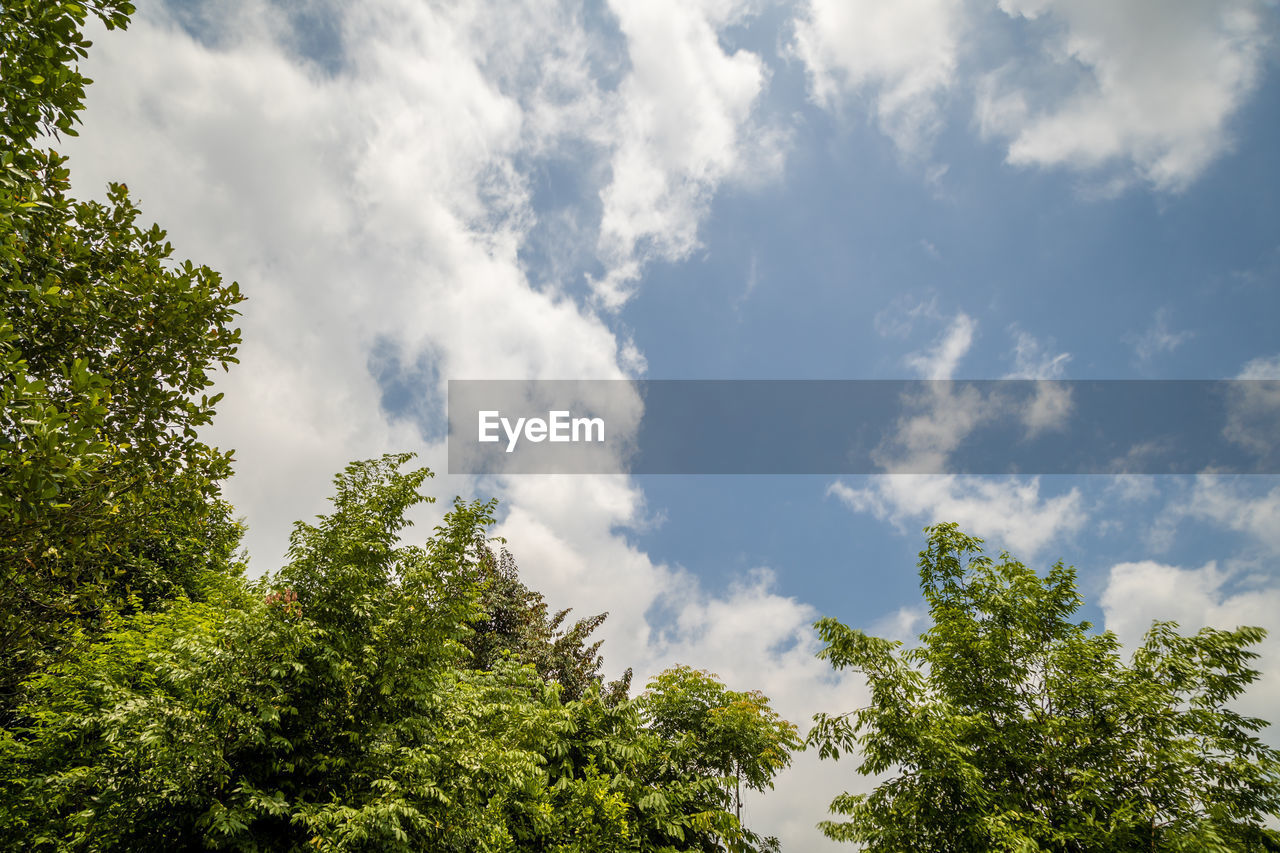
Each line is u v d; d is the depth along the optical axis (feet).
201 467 28.73
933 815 31.45
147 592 45.37
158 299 27.48
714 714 52.24
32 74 20.40
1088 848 28.96
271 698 26.12
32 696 30.68
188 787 23.45
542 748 41.60
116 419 26.04
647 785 46.16
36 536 22.31
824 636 36.17
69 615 31.27
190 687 25.88
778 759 50.03
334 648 28.63
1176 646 33.45
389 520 32.14
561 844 38.83
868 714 34.22
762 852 47.60
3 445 17.95
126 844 23.47
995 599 36.73
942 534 40.27
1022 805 31.30
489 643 63.62
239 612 28.09
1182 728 30.76
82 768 24.48
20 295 24.08
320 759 26.84
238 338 29.09
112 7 21.83
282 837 25.79
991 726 33.73
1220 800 28.73
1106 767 30.96
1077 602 37.04
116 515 26.27
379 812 23.63
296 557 30.48
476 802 29.27
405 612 30.94
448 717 31.63
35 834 25.18
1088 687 33.01
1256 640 32.04
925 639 38.65
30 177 24.41
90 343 25.93
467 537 32.68
